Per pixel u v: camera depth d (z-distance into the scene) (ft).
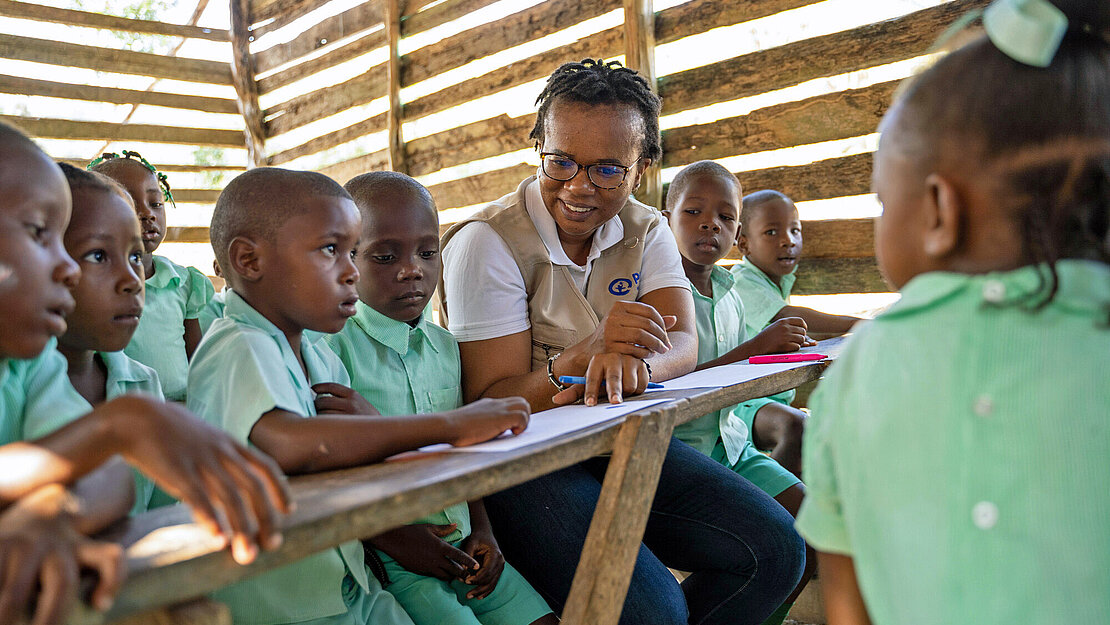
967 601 2.52
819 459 3.09
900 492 2.68
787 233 10.61
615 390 4.92
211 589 2.30
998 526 2.50
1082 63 2.59
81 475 2.46
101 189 4.14
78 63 22.11
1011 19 2.58
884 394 2.76
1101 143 2.55
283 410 3.83
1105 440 2.44
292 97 23.11
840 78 11.64
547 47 16.12
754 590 5.77
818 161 11.84
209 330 4.52
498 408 3.95
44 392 3.27
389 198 5.74
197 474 2.37
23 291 2.80
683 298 7.13
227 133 24.03
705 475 6.09
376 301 5.82
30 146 2.90
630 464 3.87
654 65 13.42
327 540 2.54
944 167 2.69
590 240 6.95
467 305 6.40
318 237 4.66
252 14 23.86
